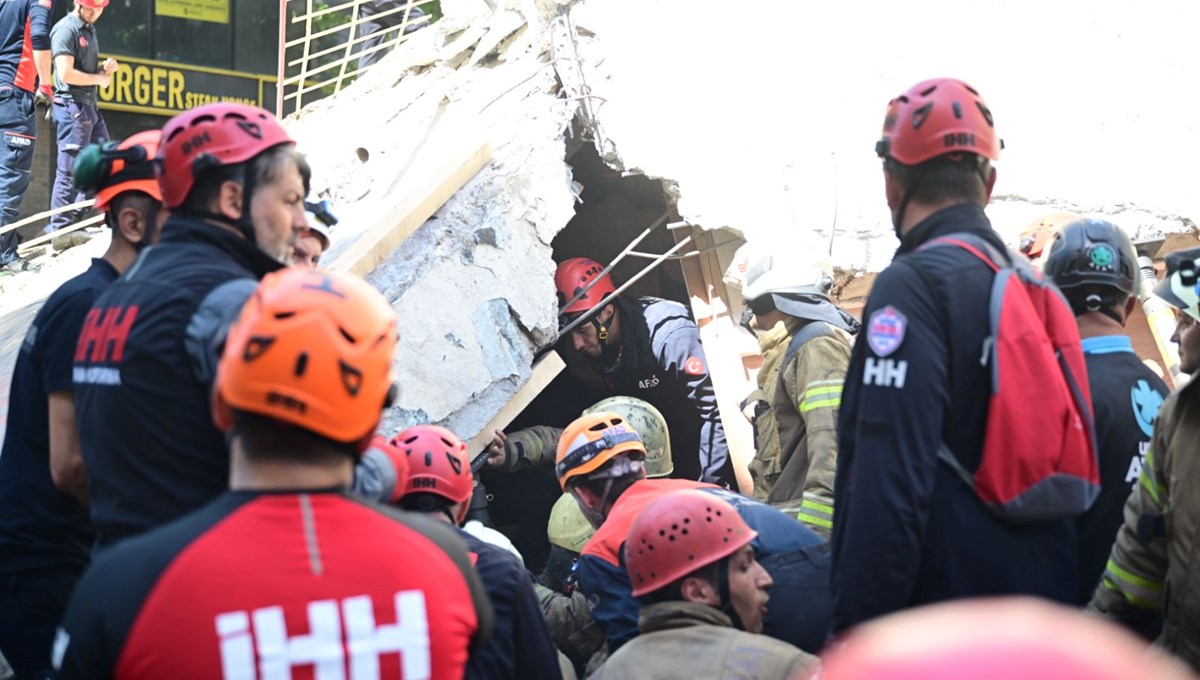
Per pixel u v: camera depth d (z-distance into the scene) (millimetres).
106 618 1712
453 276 5480
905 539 2439
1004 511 2486
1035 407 2490
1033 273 2664
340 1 17219
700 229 6180
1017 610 635
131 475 2277
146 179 3078
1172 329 5645
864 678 628
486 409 5445
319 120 7824
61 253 8586
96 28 15938
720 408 5941
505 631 3070
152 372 2287
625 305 6082
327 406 1773
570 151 6398
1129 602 2922
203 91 16688
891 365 2504
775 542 3551
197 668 1680
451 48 7414
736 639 2803
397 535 1837
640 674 2809
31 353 3125
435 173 5645
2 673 3350
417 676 1769
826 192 5969
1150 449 2852
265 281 1870
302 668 1712
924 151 2697
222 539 1745
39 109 14820
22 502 3166
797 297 4539
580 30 6422
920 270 2568
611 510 4043
